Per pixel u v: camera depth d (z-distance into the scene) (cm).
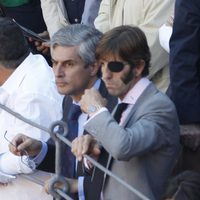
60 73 1347
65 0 2334
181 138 1559
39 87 1436
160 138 1191
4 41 1452
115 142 1147
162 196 1167
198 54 1609
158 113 1204
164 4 1853
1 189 1462
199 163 1541
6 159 1411
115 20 1955
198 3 1597
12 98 1438
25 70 1462
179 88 1614
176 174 1253
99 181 1232
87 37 1338
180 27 1611
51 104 1427
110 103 1292
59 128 1166
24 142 1355
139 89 1228
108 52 1206
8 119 1428
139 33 1216
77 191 1265
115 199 1213
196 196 1126
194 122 1614
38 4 2473
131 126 1202
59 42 1341
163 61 1823
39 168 1402
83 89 1354
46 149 1385
